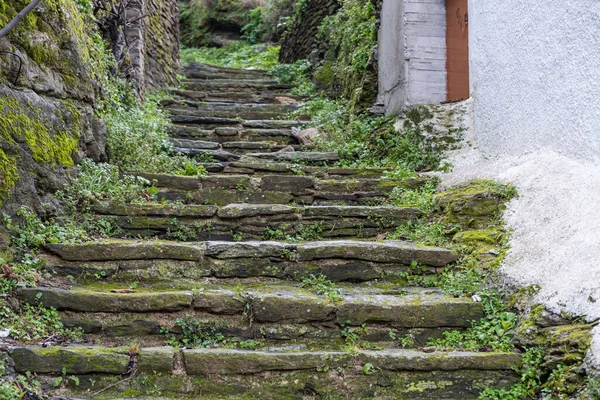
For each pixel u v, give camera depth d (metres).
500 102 5.16
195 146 6.74
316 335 3.45
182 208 4.50
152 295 3.44
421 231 4.48
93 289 3.58
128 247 3.86
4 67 3.82
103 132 5.11
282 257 3.98
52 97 4.38
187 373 3.05
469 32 5.87
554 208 3.85
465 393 3.09
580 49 3.96
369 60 7.65
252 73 11.56
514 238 3.90
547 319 3.15
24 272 3.46
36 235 3.76
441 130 5.99
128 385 2.98
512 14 4.91
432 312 3.51
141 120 6.25
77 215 4.28
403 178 5.38
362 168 5.91
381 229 4.67
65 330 3.27
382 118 6.96
